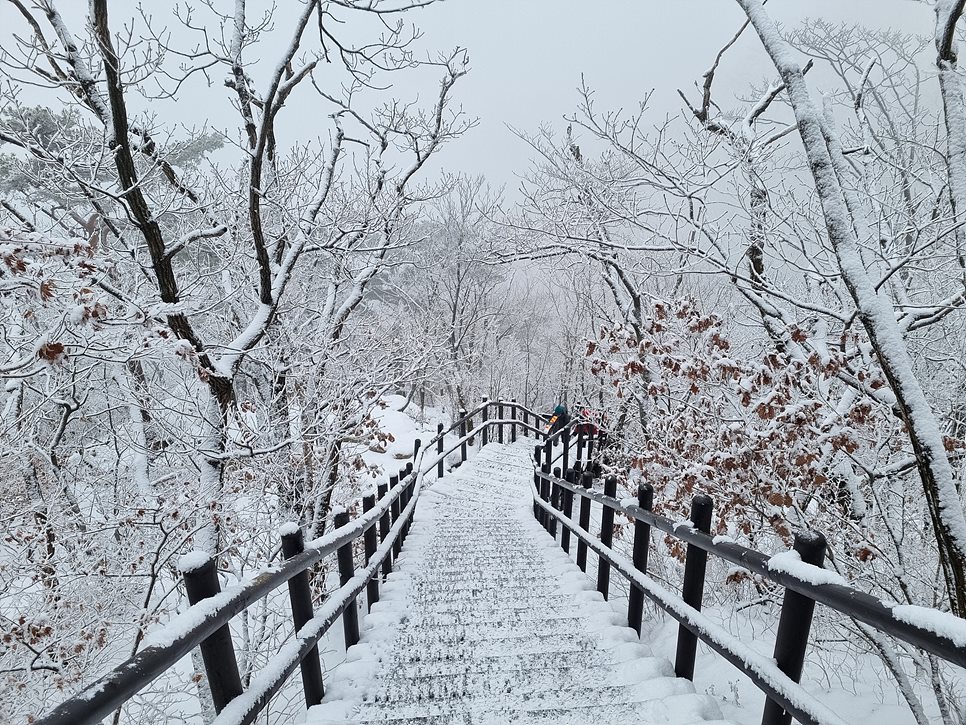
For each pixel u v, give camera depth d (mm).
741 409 5648
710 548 2619
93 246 4812
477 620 4234
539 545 7000
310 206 7828
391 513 6566
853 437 4715
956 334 5809
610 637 3746
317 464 7527
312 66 6547
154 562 5438
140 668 1449
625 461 7977
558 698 2902
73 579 5762
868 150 4969
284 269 7410
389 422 22250
